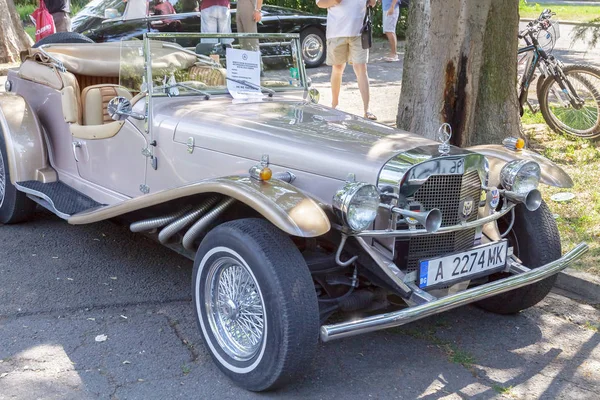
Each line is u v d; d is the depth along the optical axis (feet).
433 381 11.16
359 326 9.60
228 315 10.98
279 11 41.93
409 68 21.04
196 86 14.38
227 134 12.53
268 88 15.44
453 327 13.12
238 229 10.37
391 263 10.92
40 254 15.81
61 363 11.23
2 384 10.53
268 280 9.82
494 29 21.83
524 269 12.23
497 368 11.68
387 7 43.80
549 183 12.68
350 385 10.93
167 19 36.68
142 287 14.34
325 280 11.23
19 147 16.60
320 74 39.63
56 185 16.53
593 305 14.38
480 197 11.87
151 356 11.62
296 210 9.79
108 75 18.13
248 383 10.45
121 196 14.94
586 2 98.32
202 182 10.91
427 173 10.79
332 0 25.91
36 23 31.76
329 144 11.60
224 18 31.27
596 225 17.40
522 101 24.97
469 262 11.64
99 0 39.27
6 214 17.34
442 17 19.92
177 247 13.47
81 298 13.67
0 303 13.25
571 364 11.91
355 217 10.05
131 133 14.33
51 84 16.79
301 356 9.88
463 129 20.94
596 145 24.04
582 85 24.95
